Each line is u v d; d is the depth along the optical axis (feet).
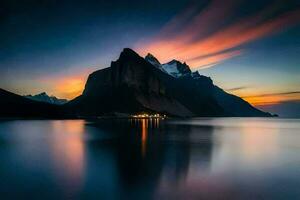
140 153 126.00
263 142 189.88
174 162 102.63
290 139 216.54
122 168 90.33
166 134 247.09
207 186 69.51
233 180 75.82
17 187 67.56
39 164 97.60
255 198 60.44
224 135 249.55
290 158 116.78
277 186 69.87
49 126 372.17
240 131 319.88
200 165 97.60
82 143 168.45
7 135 227.40
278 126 491.31
